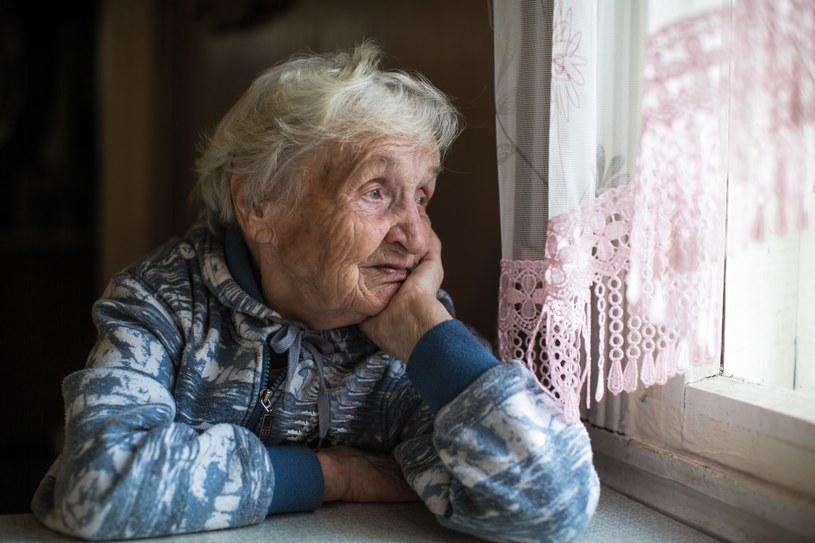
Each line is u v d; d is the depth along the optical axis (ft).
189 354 3.62
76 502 3.00
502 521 3.08
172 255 3.98
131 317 3.66
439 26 5.25
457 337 3.36
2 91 10.59
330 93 3.42
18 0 10.52
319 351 3.81
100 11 10.92
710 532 3.40
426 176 3.62
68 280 10.78
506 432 3.12
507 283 3.60
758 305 3.62
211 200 3.99
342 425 3.84
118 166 11.15
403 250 3.60
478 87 4.91
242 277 3.72
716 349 3.15
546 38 3.50
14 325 10.23
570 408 3.24
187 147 10.66
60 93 10.98
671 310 3.10
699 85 2.94
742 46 2.81
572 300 3.23
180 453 3.13
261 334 3.60
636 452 3.77
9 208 10.82
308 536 3.25
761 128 2.80
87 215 11.23
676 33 2.97
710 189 3.00
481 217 4.95
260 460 3.30
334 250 3.48
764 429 3.26
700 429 3.54
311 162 3.49
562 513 3.05
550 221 3.25
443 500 3.29
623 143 3.30
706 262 3.05
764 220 2.83
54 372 10.34
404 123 3.46
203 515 3.13
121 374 3.39
